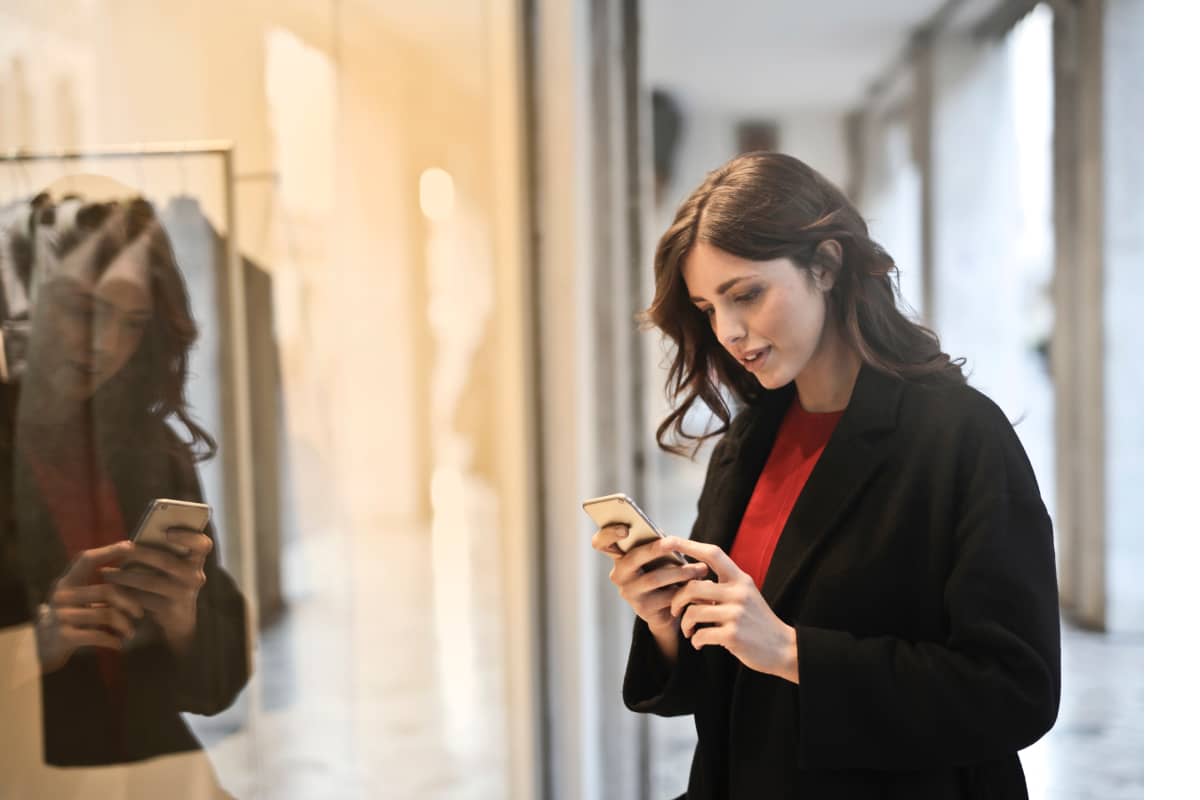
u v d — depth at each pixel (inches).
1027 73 119.6
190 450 69.7
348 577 101.8
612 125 118.7
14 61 69.6
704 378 50.4
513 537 113.9
